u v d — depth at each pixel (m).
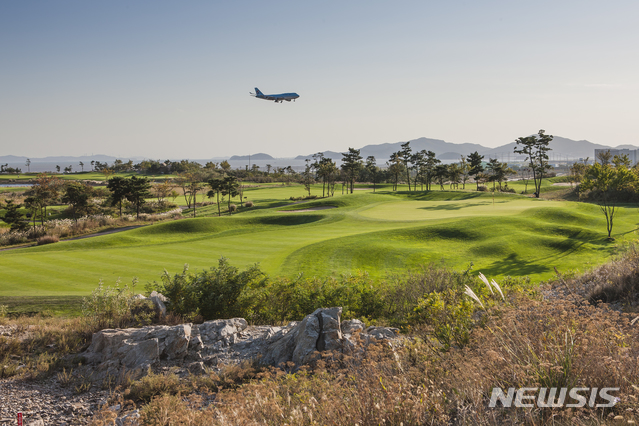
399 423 3.43
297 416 3.87
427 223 38.38
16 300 14.54
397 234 34.00
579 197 75.50
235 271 12.74
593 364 3.69
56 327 10.29
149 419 5.43
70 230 44.75
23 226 46.62
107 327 9.78
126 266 23.05
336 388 4.64
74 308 13.50
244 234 36.25
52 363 7.98
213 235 35.97
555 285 13.58
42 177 55.09
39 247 30.81
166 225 40.44
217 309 11.62
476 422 3.46
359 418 3.72
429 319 8.30
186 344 8.48
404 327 9.52
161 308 10.86
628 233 34.94
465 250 30.16
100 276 20.61
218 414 4.69
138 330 8.87
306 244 30.55
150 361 8.00
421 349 5.91
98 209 68.75
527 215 42.38
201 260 24.98
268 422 4.15
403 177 147.38
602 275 11.21
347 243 30.11
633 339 4.22
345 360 5.92
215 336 9.12
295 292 13.78
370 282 15.06
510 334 4.57
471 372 4.21
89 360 8.30
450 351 5.43
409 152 118.50
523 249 30.02
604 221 40.50
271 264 24.58
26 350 8.84
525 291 9.31
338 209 54.41
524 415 3.40
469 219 38.44
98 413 6.13
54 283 19.12
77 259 24.95
